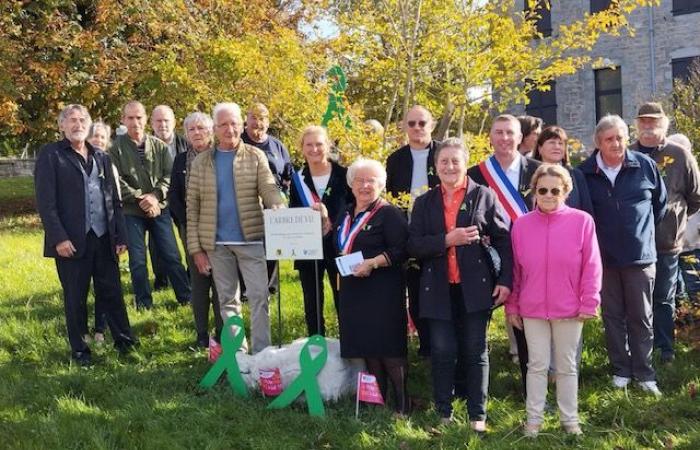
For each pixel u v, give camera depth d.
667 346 6.17
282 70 8.37
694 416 5.05
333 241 5.54
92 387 5.70
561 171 4.71
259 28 14.06
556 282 4.70
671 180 6.07
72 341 6.30
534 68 7.61
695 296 6.67
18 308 8.07
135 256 7.93
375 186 5.24
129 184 7.84
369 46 7.68
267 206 5.91
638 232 5.48
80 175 6.17
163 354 6.62
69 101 16.33
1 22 14.91
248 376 5.65
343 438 4.75
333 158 6.50
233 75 10.95
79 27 15.81
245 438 4.81
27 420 5.00
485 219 4.93
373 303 5.15
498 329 7.08
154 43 15.24
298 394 5.22
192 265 6.62
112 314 6.63
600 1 20.84
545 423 4.93
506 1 7.55
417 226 5.02
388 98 8.23
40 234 14.80
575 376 4.79
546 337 4.78
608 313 5.68
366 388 5.12
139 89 14.93
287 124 8.22
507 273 4.86
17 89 15.14
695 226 6.86
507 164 5.56
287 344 6.18
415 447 4.60
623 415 5.08
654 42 20.73
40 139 17.62
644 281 5.52
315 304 6.48
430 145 6.27
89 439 4.70
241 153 5.97
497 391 5.61
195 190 6.04
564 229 4.71
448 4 7.33
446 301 4.88
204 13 14.27
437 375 4.98
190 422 5.02
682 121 12.61
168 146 8.16
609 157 5.55
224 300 6.02
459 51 7.41
